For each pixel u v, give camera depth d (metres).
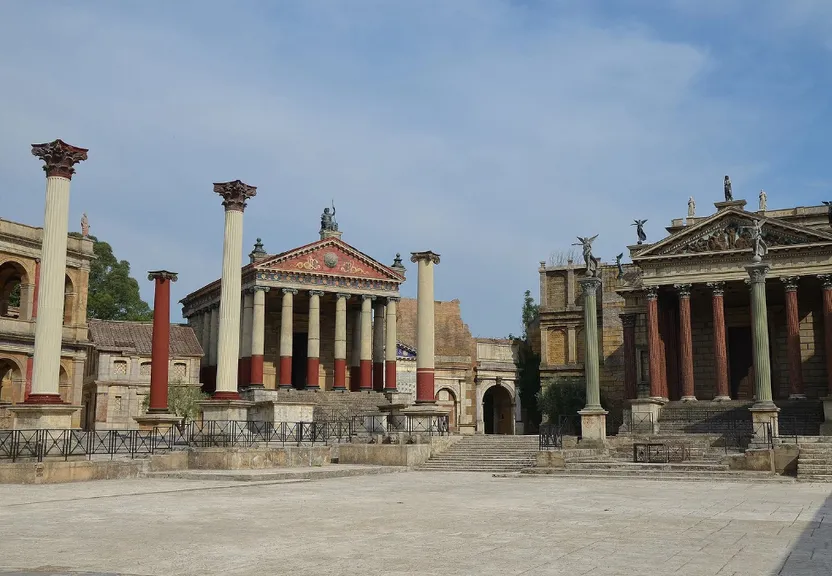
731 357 74.88
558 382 93.94
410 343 109.31
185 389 79.19
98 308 103.44
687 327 67.88
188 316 98.12
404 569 14.86
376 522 21.70
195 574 14.38
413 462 47.69
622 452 50.62
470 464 47.25
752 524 21.48
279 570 14.75
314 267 85.44
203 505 25.72
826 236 63.16
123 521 21.59
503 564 15.40
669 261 69.19
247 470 39.66
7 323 67.12
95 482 34.03
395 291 89.56
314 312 85.12
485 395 109.44
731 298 73.44
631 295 76.88
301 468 42.41
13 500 26.83
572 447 51.28
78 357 72.38
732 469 39.56
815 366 69.38
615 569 14.93
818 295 69.94
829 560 15.99
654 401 64.50
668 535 19.36
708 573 14.59
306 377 93.88
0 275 73.81
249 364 83.31
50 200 38.81
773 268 65.25
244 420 45.75
